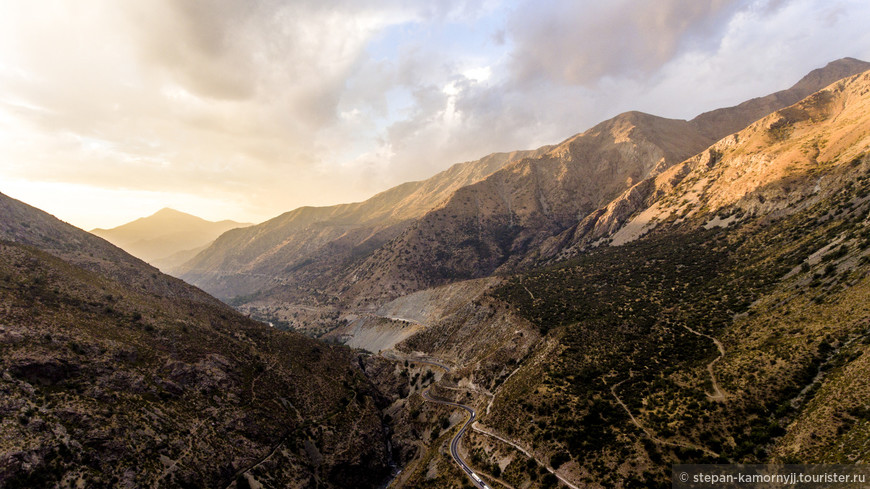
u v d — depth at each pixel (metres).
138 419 98.62
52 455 79.94
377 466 134.00
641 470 77.69
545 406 104.31
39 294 115.19
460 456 109.25
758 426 74.81
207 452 103.69
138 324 128.38
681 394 91.50
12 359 90.50
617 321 137.62
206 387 121.06
